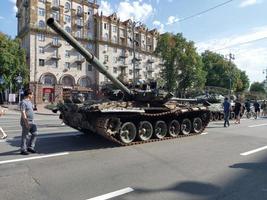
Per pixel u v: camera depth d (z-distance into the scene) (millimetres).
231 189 5559
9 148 9039
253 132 14023
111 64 67688
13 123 17438
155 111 10828
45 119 21609
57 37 57875
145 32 75938
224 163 7555
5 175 6266
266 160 7957
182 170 6836
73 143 10047
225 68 73500
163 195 5199
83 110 9422
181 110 11445
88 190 5414
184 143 10445
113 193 5273
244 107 26531
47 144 9812
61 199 4980
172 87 52750
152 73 77312
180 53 52656
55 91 57125
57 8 58656
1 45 45750
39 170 6672
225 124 17141
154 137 10930
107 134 9258
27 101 8383
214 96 24609
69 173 6469
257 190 5527
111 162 7500
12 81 47031
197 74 53156
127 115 9766
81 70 61469
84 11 63312
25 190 5387
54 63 57688
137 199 5004
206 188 5598
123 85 11430
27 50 55938
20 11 63094
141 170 6789
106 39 66938
